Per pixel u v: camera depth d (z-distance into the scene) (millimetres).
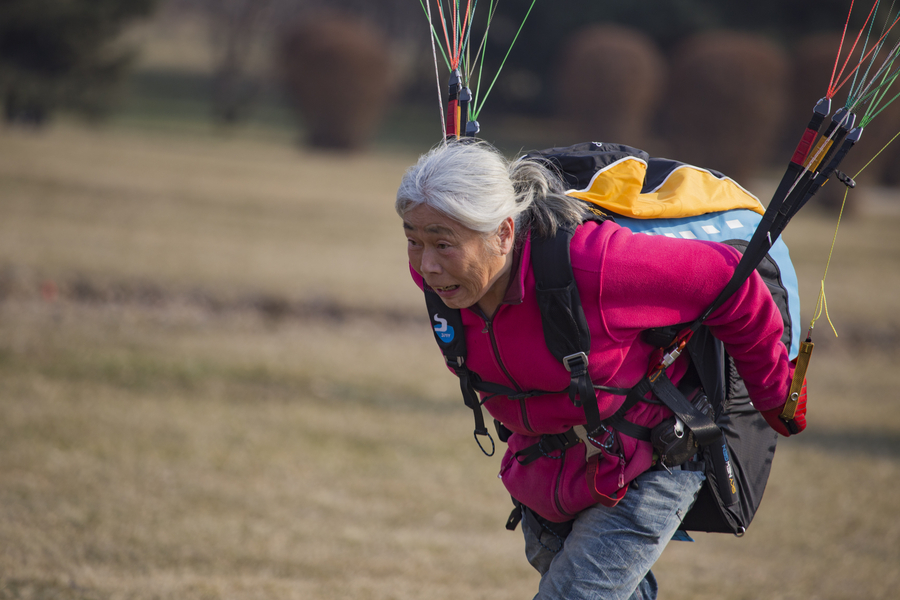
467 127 8336
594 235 7234
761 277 8195
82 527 15211
